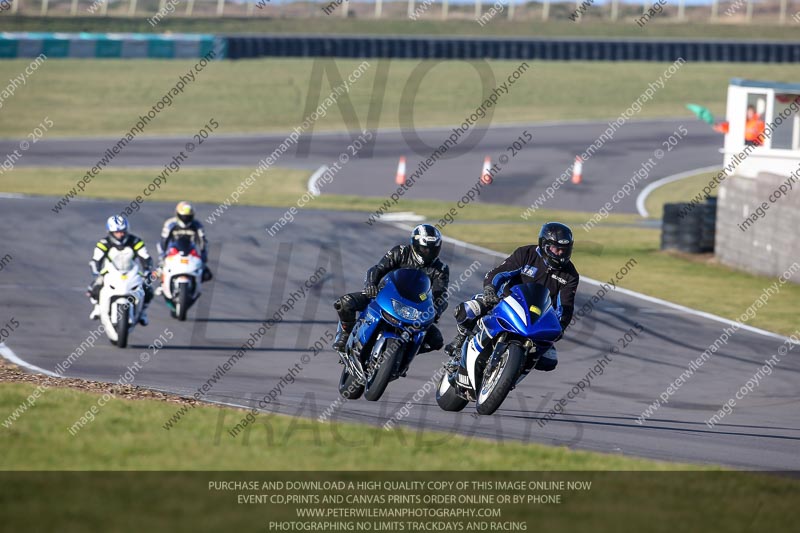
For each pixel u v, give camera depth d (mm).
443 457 25938
